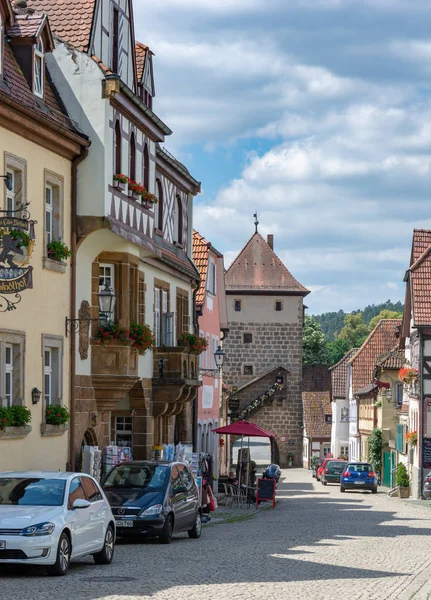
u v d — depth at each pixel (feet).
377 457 225.35
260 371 285.02
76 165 82.64
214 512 118.21
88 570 54.75
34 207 75.05
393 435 223.92
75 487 55.57
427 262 177.88
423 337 172.35
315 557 66.13
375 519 110.63
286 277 287.48
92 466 84.23
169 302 117.19
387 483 220.84
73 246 81.97
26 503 53.26
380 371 224.33
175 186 122.21
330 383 308.19
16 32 76.07
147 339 92.02
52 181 78.59
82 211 82.58
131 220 90.33
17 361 72.38
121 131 88.07
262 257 290.56
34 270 75.05
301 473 265.34
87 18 87.10
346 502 150.30
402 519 111.34
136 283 92.12
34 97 76.43
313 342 433.89
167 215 117.80
